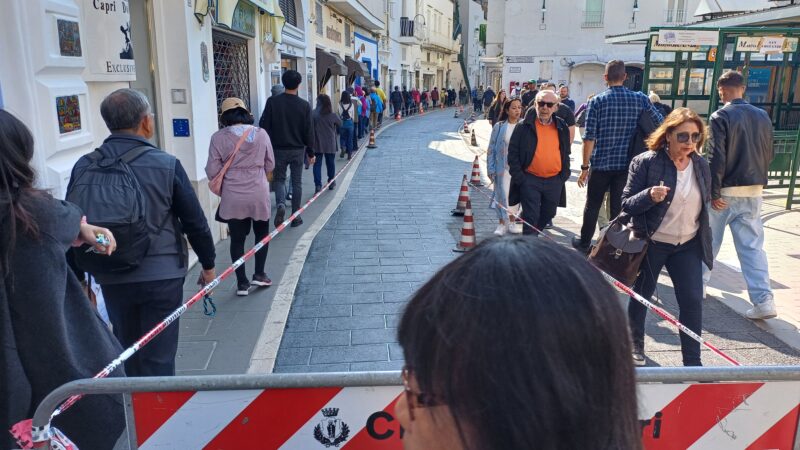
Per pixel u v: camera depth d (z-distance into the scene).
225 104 5.17
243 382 1.65
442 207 9.19
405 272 5.93
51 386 2.10
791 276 5.64
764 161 4.54
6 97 3.21
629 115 5.78
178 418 1.68
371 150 17.55
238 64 9.22
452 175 12.67
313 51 16.53
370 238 7.25
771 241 6.83
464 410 0.76
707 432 1.71
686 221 3.58
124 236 2.75
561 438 0.75
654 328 4.59
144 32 6.10
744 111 4.46
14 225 1.96
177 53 6.18
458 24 55.94
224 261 6.28
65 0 3.76
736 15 11.08
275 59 10.60
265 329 4.53
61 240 2.11
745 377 1.67
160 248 2.96
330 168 10.66
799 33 8.21
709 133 4.52
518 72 29.73
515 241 0.87
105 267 2.80
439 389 0.78
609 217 6.31
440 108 48.00
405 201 9.67
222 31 8.05
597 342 0.78
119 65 4.46
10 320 2.02
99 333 2.35
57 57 3.57
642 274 3.85
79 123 3.92
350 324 4.66
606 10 28.50
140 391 1.65
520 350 0.74
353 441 1.71
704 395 1.69
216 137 5.07
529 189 5.88
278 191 7.50
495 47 35.03
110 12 4.32
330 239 7.20
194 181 6.45
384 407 1.69
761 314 4.59
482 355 0.74
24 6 3.28
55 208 2.10
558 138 5.82
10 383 2.03
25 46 3.28
